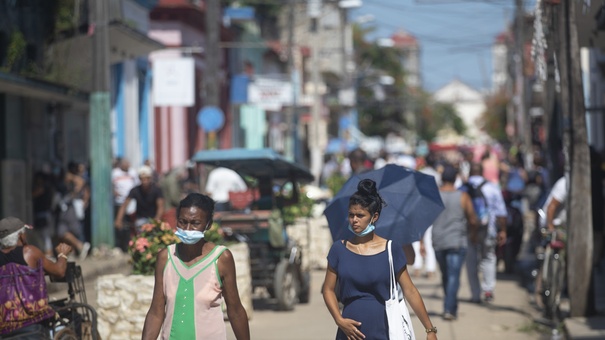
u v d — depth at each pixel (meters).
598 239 38.19
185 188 60.62
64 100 56.47
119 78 76.88
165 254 17.28
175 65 69.25
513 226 48.81
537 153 73.12
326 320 35.12
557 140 48.59
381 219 27.03
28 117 54.53
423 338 31.39
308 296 39.69
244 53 127.88
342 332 18.56
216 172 58.97
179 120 91.56
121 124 76.75
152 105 87.31
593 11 37.50
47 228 49.66
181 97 69.25
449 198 34.84
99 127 51.00
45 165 56.53
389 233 26.88
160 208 48.59
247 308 34.84
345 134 140.88
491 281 39.59
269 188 39.22
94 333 23.28
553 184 48.56
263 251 37.12
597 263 38.31
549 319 33.97
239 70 123.38
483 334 32.41
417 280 47.03
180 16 90.56
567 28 33.97
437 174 57.72
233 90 103.19
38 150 56.38
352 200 18.30
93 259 50.00
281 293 36.56
